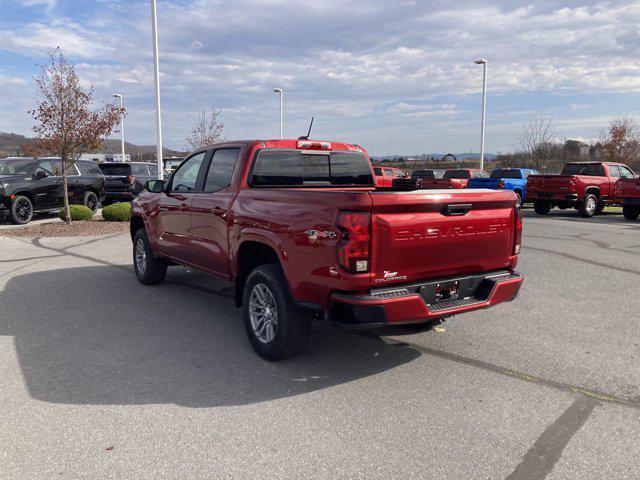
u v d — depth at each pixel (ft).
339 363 14.97
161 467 9.84
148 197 23.40
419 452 10.36
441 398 12.73
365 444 10.64
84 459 10.09
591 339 17.04
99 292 23.21
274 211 14.35
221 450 10.41
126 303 21.39
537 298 22.25
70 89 46.98
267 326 14.99
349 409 12.15
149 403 12.43
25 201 49.14
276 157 17.31
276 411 12.05
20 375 14.05
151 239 23.07
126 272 27.66
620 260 30.96
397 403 12.46
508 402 12.53
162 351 15.90
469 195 13.64
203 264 19.11
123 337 17.19
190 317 19.48
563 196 59.11
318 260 12.79
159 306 20.97
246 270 16.57
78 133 47.14
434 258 13.29
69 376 13.98
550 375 14.15
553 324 18.67
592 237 41.22
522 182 75.82
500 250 14.67
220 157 18.28
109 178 66.85
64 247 36.01
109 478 9.50
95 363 14.90
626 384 13.58
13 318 19.24
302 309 13.75
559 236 41.83
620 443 10.70
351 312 12.30
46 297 22.31
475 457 10.18
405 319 12.64
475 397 12.80
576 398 12.75
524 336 17.37
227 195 16.97
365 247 12.20
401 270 12.81
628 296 22.59
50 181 52.01
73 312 20.10
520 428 11.30
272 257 15.97
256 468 9.81
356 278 12.23
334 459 10.11
